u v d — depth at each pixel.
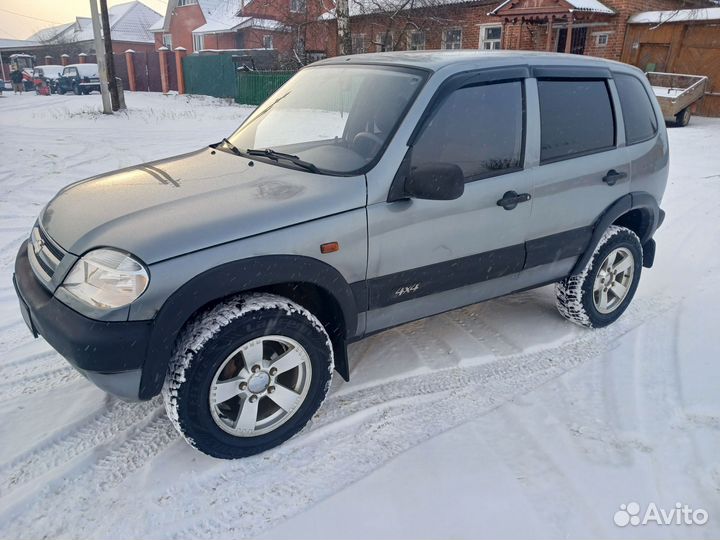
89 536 2.20
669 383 3.25
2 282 4.52
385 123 2.83
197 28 38.19
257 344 2.48
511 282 3.40
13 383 3.19
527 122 3.18
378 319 2.91
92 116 16.81
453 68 2.95
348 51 13.65
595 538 2.19
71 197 2.86
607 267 3.82
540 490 2.43
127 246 2.24
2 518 2.27
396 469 2.55
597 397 3.12
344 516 2.29
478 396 3.13
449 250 2.96
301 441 2.74
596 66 3.61
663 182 4.07
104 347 2.17
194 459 2.61
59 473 2.50
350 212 2.60
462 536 2.19
